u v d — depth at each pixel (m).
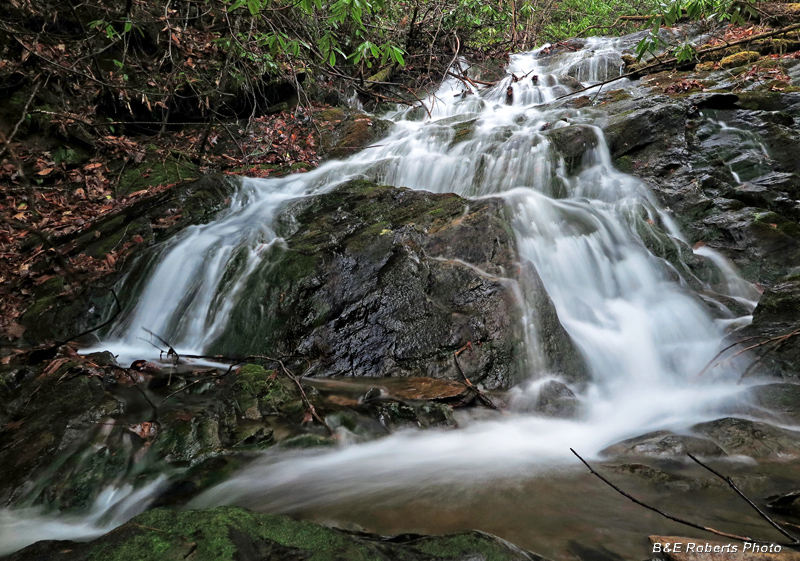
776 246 5.32
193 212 6.16
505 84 11.63
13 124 7.23
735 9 7.16
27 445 2.82
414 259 4.53
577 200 5.97
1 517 2.39
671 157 6.48
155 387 3.61
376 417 3.35
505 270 4.58
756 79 7.84
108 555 1.65
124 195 7.16
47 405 3.21
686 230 5.85
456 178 7.26
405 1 12.26
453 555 1.73
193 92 8.82
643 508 2.30
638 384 4.09
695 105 7.04
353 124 9.38
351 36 11.42
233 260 5.05
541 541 2.05
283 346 4.22
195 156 8.26
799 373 3.56
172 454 2.80
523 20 15.94
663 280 5.15
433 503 2.40
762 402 3.35
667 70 9.62
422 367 3.96
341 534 1.84
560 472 2.71
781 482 2.47
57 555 1.74
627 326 4.62
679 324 4.61
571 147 6.78
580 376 4.06
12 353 4.12
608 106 7.71
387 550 1.75
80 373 3.61
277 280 4.65
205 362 4.27
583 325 4.59
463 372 3.87
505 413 3.52
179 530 1.78
